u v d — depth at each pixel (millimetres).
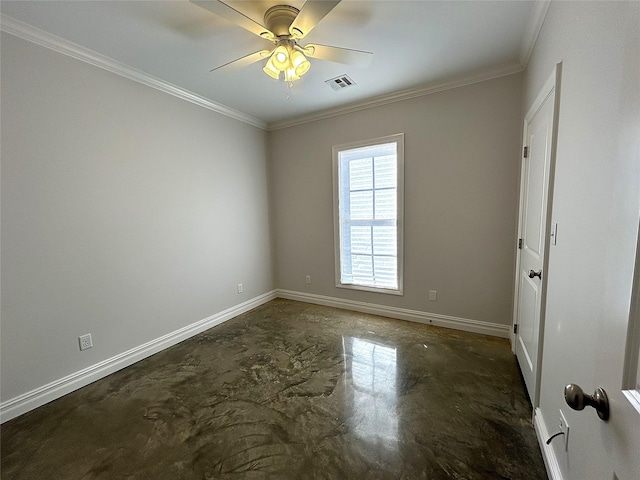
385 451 1528
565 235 1267
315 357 2531
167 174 2809
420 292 3205
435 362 2385
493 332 2854
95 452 1578
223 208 3416
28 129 1925
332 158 3578
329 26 1970
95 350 2301
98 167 2295
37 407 1973
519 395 1943
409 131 3059
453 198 2916
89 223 2252
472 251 2885
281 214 4113
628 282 489
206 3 1452
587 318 1014
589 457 945
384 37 2098
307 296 4055
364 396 1979
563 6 1370
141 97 2570
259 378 2238
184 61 2359
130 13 1782
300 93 3000
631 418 477
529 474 1376
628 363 491
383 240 3404
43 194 2006
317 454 1523
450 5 1771
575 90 1189
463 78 2697
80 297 2213
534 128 1981
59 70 2059
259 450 1560
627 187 504
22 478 1430
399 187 3160
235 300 3611
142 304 2627
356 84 2816
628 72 521
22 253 1922
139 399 2031
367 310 3590
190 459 1519
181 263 2961
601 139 930
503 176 2674
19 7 1694
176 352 2717
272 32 1780
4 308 1855
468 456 1481
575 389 601
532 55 2125
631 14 519
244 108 3404
